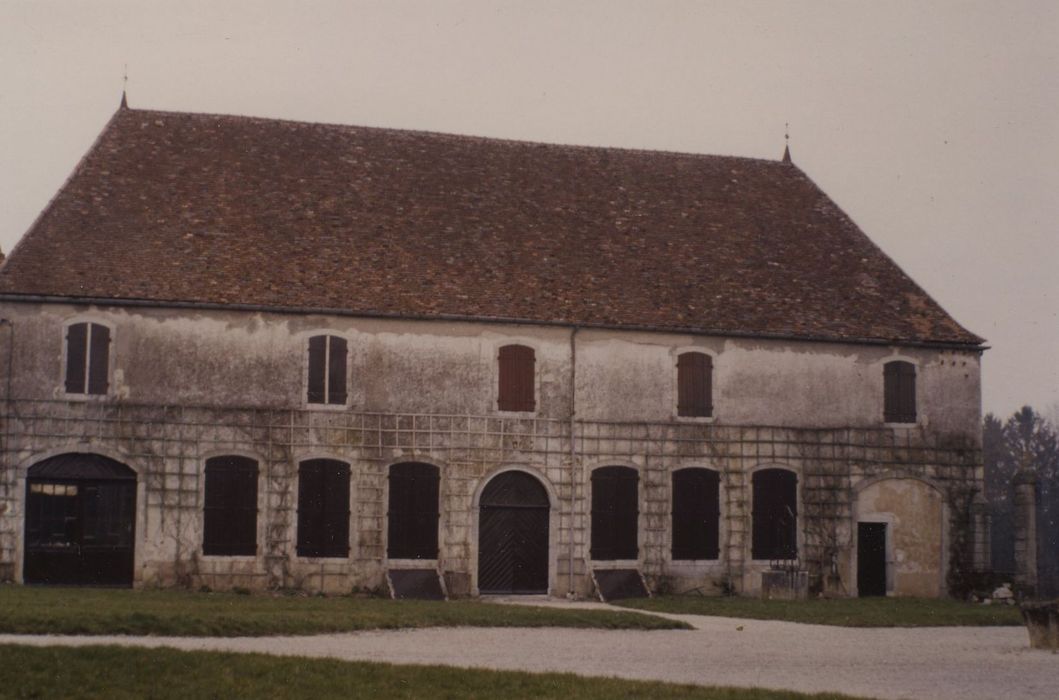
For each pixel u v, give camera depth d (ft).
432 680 69.97
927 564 132.87
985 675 77.87
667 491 126.82
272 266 122.01
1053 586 271.49
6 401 114.62
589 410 125.59
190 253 121.19
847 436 131.54
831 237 142.00
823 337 130.62
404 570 120.88
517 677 70.95
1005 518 263.90
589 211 136.67
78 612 82.84
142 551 116.06
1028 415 322.96
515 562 123.34
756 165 148.97
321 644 80.23
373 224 128.57
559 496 124.26
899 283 138.82
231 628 82.89
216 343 118.52
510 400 123.95
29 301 115.24
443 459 122.21
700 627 98.17
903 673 77.97
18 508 114.21
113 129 131.23
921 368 134.21
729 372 129.18
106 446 115.96
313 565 119.03
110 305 116.78
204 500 117.39
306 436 119.65
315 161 133.90
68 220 120.88
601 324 125.18
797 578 124.57
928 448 133.49
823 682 74.02
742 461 128.77
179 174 128.47
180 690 67.36
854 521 130.93
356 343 121.19
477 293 124.57
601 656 80.53
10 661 69.15
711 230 138.51
